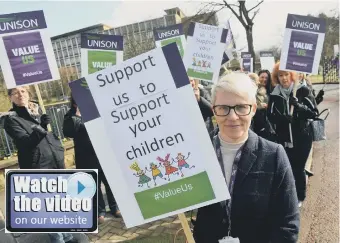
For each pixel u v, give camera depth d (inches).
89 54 155.8
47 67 132.8
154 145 57.2
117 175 57.6
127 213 58.3
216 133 70.7
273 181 59.2
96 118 56.2
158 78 55.7
